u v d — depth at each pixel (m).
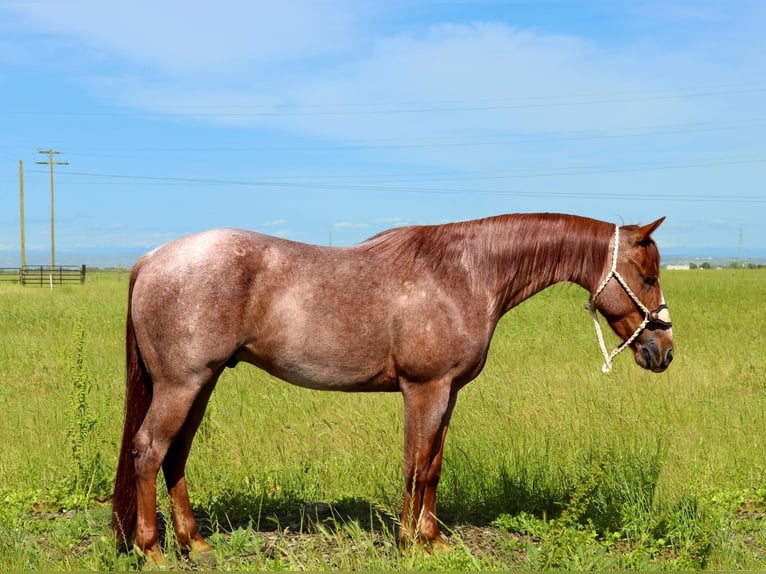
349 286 4.64
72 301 22.14
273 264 4.59
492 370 9.98
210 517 5.33
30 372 10.79
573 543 4.75
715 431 7.23
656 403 8.09
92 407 7.96
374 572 4.16
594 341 12.93
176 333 4.42
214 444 6.59
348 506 5.69
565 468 6.13
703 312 18.08
